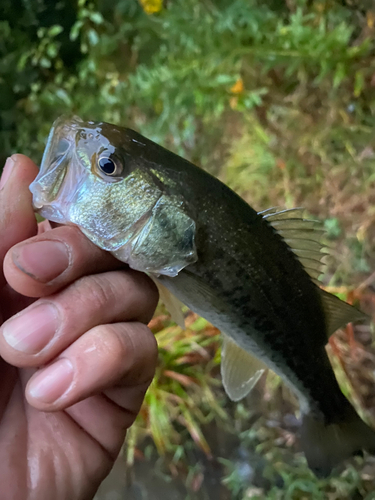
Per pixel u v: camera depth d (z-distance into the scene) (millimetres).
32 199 124
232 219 133
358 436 171
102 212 118
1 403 123
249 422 262
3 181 124
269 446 253
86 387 102
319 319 156
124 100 358
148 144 128
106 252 118
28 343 101
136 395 125
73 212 118
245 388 171
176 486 252
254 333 147
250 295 140
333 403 170
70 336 104
